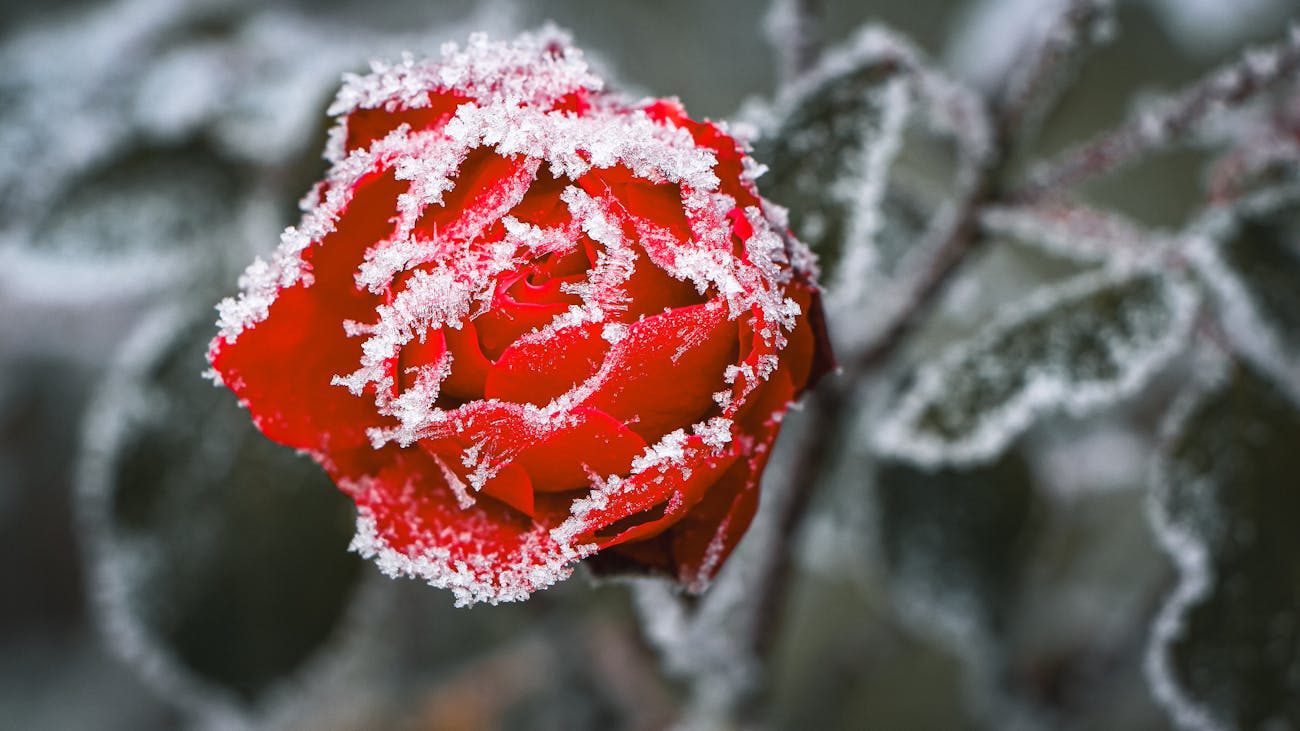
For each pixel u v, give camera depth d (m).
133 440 0.38
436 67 0.31
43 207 0.39
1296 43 0.34
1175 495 0.36
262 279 0.31
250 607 0.38
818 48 0.36
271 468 0.38
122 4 0.42
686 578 0.32
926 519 0.40
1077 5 0.35
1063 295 0.36
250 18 0.42
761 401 0.31
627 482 0.31
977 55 0.40
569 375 0.31
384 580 0.39
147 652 0.38
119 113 0.40
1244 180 0.37
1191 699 0.35
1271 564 0.36
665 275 0.32
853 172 0.34
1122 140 0.35
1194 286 0.36
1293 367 0.36
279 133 0.39
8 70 0.40
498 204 0.31
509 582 0.31
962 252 0.36
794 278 0.31
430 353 0.31
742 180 0.31
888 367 0.39
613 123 0.31
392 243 0.31
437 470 0.32
